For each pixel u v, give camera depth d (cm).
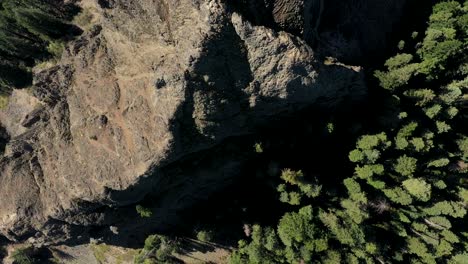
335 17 3988
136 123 3900
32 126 5522
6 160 5066
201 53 3219
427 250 4809
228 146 4272
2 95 6175
